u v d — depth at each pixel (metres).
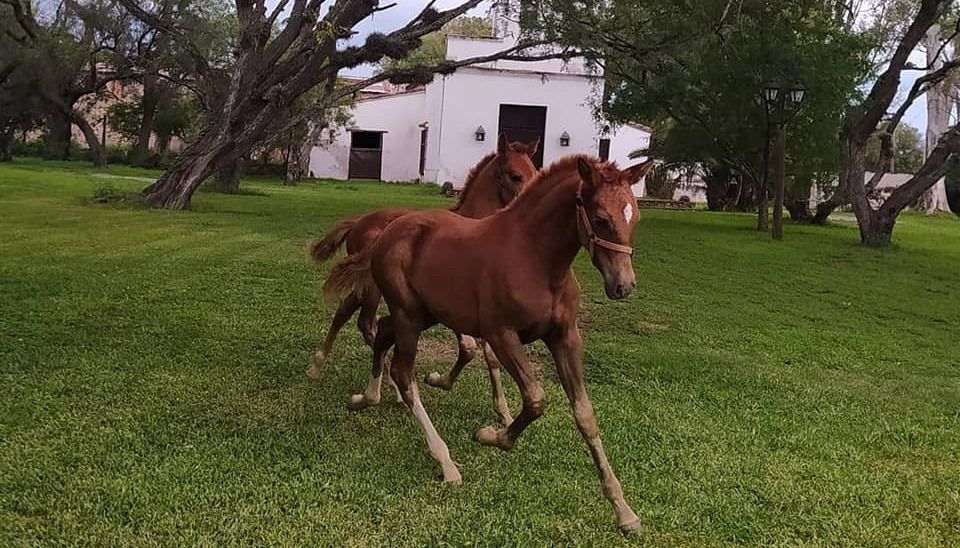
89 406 5.62
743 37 20.80
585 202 4.24
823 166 25.25
